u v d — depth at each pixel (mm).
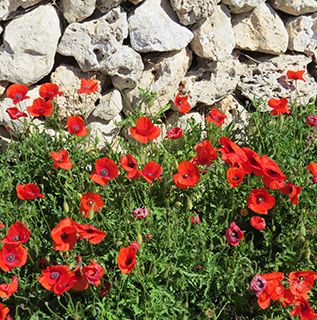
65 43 2576
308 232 2266
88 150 2436
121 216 2264
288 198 2330
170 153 2529
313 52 2920
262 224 2150
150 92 2625
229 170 2166
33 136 2451
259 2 2766
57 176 2398
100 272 1956
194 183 2162
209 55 2715
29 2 2500
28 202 2381
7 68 2525
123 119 2697
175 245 2199
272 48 2828
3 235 2240
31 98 2588
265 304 2000
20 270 2211
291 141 2596
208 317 2033
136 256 2123
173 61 2676
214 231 2314
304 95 2898
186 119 2740
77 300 2156
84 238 2053
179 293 2168
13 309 2178
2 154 2500
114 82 2646
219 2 2727
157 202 2355
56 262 2207
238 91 2854
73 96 2602
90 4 2525
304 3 2826
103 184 2148
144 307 2098
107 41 2570
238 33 2803
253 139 2582
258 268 2266
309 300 2211
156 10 2617
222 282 2170
